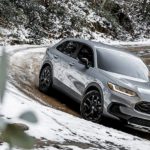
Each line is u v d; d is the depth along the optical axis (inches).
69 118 274.7
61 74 397.4
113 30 1489.9
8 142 18.7
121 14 1621.6
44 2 1234.0
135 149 229.3
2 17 972.6
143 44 1443.2
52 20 1210.0
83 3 1453.0
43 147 182.9
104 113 324.5
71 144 202.2
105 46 395.2
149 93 328.2
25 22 1053.2
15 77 454.0
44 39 1083.9
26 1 1087.6
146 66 388.8
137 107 319.6
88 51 383.2
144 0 1756.9
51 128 223.3
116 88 323.9
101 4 1505.9
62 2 1327.5
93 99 337.4
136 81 344.8
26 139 18.8
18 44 915.4
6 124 19.2
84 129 248.2
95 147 209.2
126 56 388.5
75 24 1294.3
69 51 407.5
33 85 441.1
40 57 697.0
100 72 350.6
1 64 18.7
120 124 340.5
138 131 337.1
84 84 360.5
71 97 379.9
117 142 236.7
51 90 415.2
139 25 1700.3
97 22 1424.7
